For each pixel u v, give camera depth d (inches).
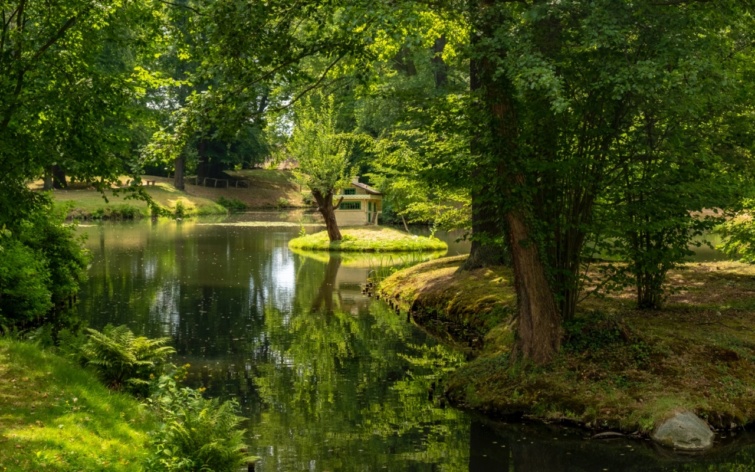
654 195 453.1
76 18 457.1
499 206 428.5
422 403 439.5
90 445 286.8
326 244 1327.5
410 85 1357.0
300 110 1307.8
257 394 456.1
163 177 2596.0
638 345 436.8
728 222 671.1
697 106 402.3
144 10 496.4
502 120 415.5
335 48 439.2
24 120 432.8
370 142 850.8
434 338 614.9
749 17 502.3
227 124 425.1
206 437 288.4
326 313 724.0
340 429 394.6
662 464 345.1
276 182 2915.8
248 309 738.8
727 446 361.7
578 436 378.6
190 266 1062.4
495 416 411.8
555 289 455.8
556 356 434.9
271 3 409.4
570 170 426.0
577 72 418.3
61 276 706.8
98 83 445.1
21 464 254.5
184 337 609.9
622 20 364.8
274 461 349.1
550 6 374.3
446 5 413.4
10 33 429.7
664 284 650.2
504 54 399.9
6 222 410.6
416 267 878.4
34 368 353.7
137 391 394.6
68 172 429.7
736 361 424.8
